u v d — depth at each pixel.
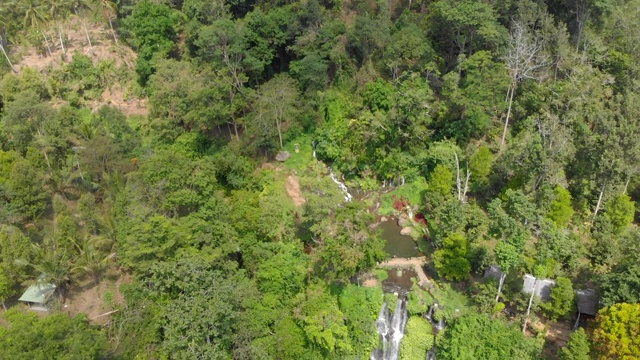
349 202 71.56
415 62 84.75
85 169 72.50
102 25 103.94
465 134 78.44
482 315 55.03
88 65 94.31
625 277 51.34
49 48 97.12
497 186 72.81
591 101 74.12
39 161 71.00
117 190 66.25
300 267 60.44
